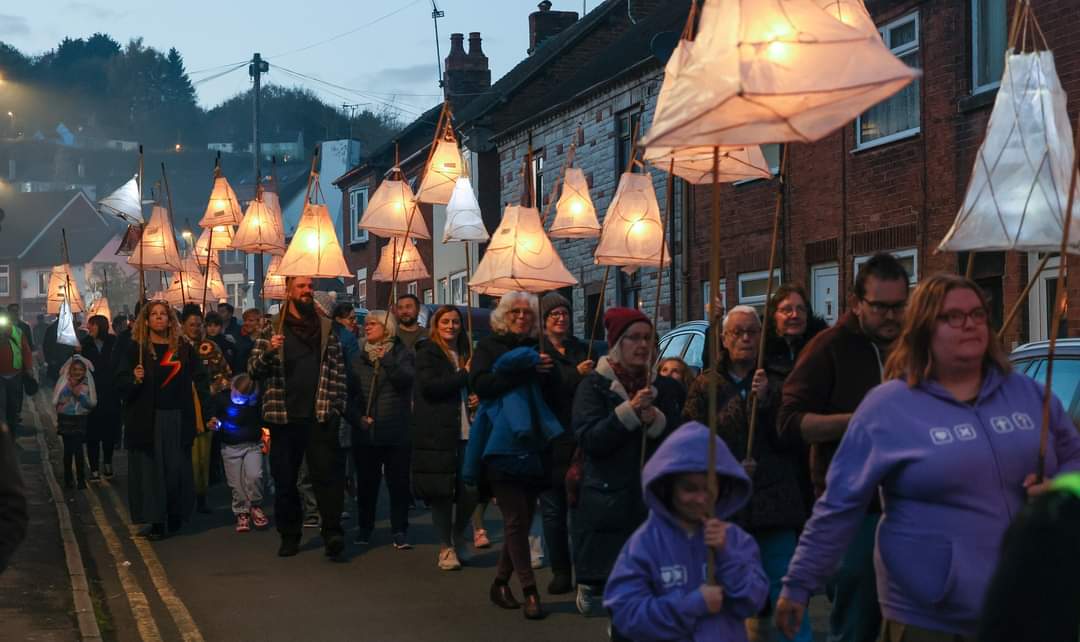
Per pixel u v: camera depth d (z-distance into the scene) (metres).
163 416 11.78
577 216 10.38
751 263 20.84
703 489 4.31
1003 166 4.77
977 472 4.10
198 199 120.88
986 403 4.19
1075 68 13.95
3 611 8.46
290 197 76.25
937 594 4.11
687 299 23.34
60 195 107.25
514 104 36.50
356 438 11.16
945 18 16.09
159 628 8.34
